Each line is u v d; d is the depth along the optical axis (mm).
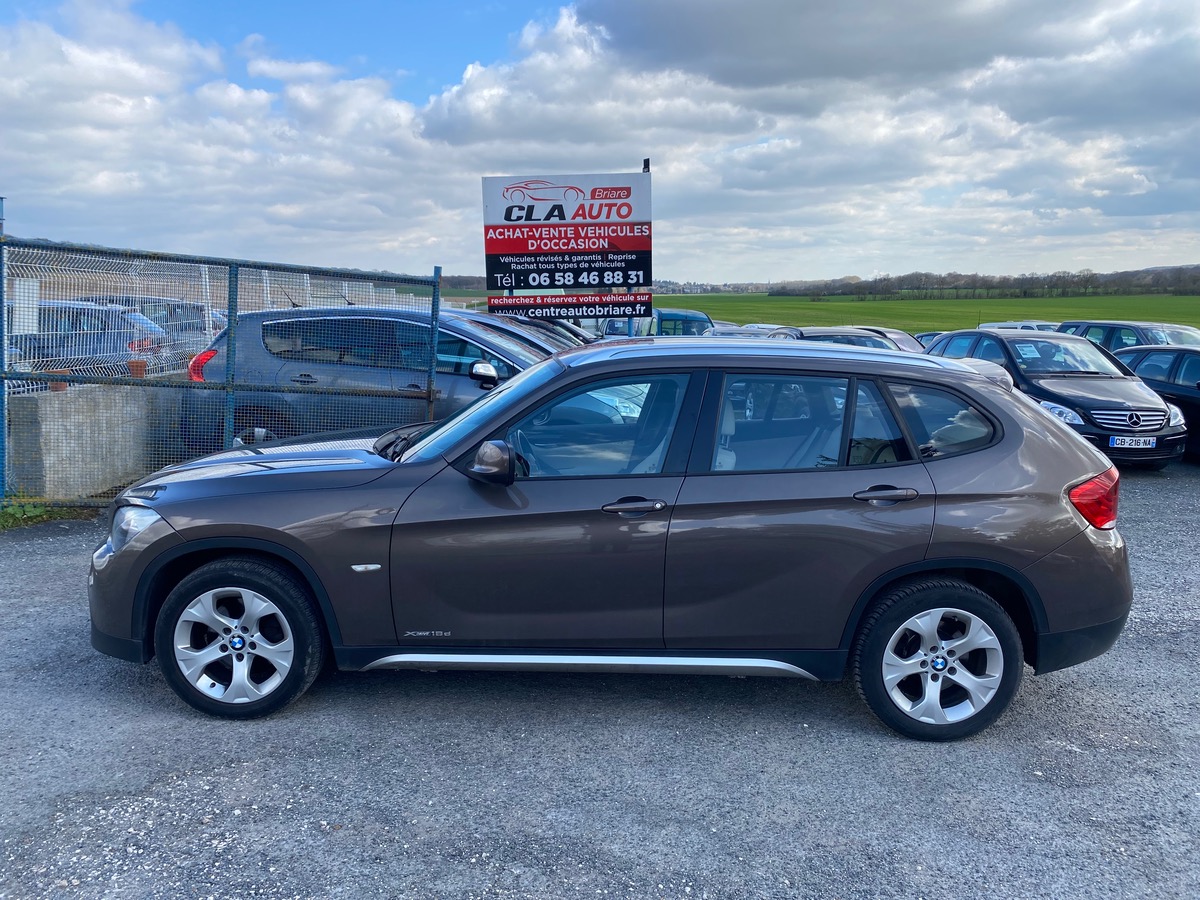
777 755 3854
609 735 4008
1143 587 6383
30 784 3482
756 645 3957
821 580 3871
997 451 3957
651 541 3854
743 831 3277
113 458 8031
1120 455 10766
